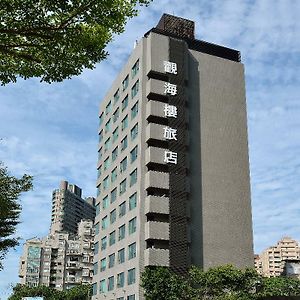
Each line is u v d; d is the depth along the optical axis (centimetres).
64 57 1134
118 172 6944
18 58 1126
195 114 6469
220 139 6506
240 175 6456
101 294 6944
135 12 1139
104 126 8144
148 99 6266
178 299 5025
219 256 5938
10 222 3052
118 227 6588
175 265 5528
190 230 5881
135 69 6725
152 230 5588
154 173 5809
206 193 6159
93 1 1061
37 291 11462
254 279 5322
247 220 6272
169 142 5997
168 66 6316
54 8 1042
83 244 15038
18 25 1038
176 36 6925
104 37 1129
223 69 6912
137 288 5500
